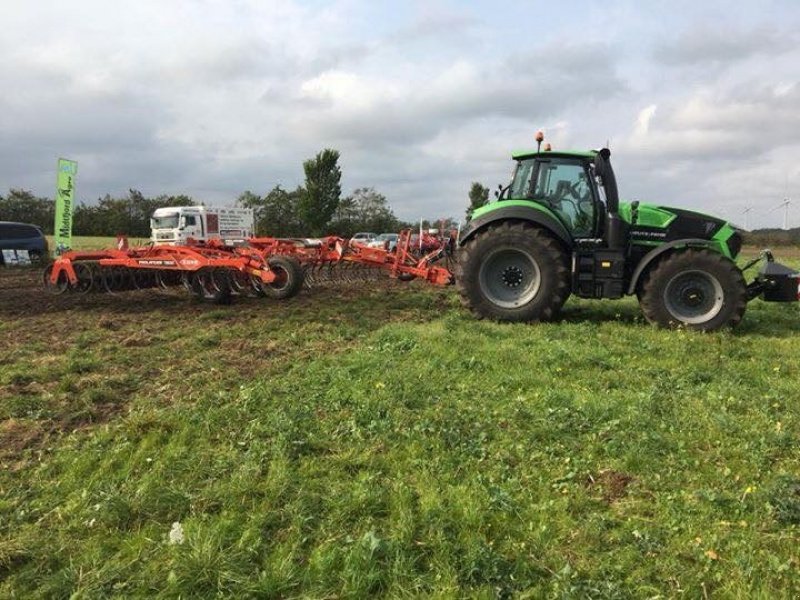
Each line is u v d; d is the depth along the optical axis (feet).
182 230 91.56
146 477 11.41
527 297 27.76
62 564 8.98
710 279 25.44
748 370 18.72
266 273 34.71
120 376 18.72
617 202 27.45
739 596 8.04
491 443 13.02
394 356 20.71
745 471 11.49
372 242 105.19
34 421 14.80
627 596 8.08
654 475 11.41
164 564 8.87
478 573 8.54
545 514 10.05
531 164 29.07
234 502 10.52
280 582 8.39
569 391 16.35
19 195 211.00
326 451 12.80
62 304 36.42
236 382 17.98
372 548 8.89
